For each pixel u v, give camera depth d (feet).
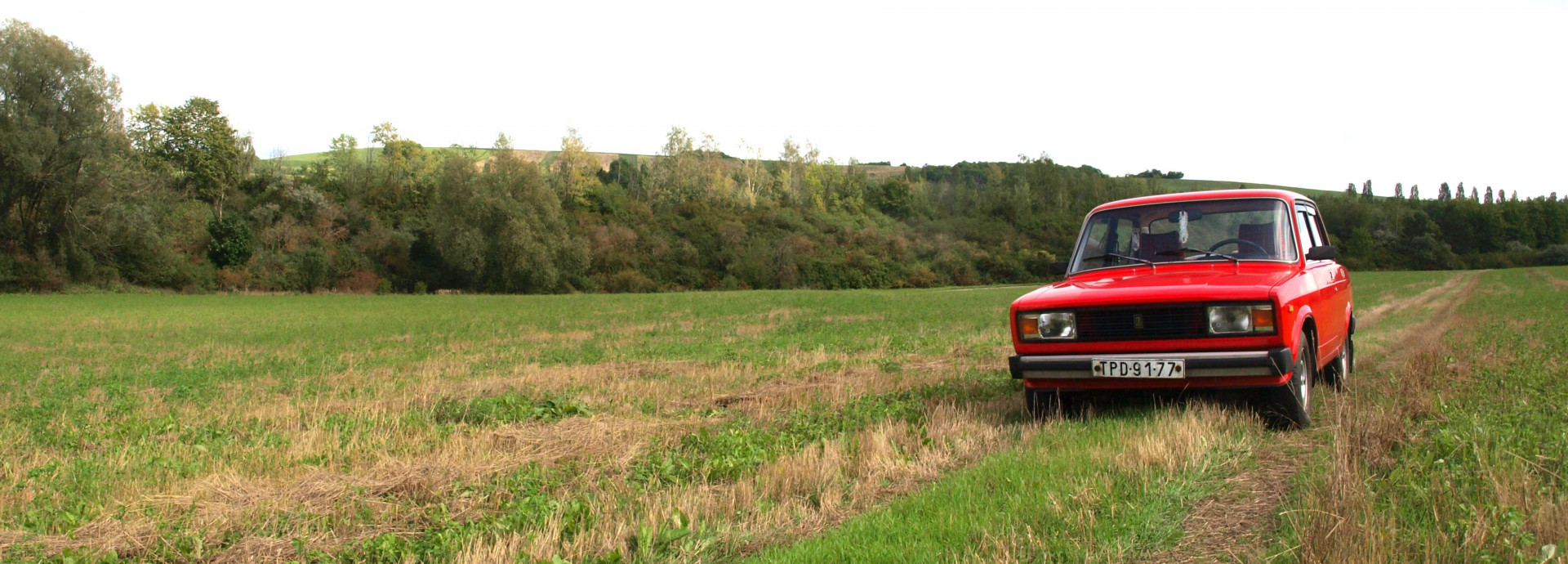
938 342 54.34
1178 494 14.73
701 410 28.55
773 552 13.73
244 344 70.28
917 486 17.26
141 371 50.31
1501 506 12.10
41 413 32.91
